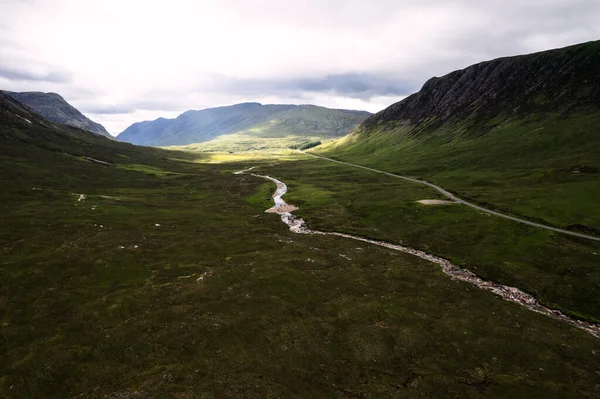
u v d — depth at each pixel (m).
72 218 90.19
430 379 34.19
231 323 43.47
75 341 38.62
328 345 39.97
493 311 49.75
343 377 34.53
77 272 57.53
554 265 64.31
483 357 38.47
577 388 33.56
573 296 54.72
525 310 50.69
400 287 57.56
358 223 102.00
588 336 43.44
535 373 35.91
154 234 82.81
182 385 31.41
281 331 42.53
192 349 37.84
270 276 58.69
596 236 74.62
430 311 48.97
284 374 34.31
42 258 61.38
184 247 74.56
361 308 49.09
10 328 40.19
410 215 101.94
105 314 44.94
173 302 49.16
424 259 72.94
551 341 41.81
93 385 31.69
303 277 59.22
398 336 42.06
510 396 32.22
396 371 35.78
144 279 57.03
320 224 103.31
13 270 56.00
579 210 87.94
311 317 46.44
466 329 44.06
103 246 70.56
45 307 45.84
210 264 65.25
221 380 32.62
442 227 89.69
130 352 36.97
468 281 62.41
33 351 36.31
